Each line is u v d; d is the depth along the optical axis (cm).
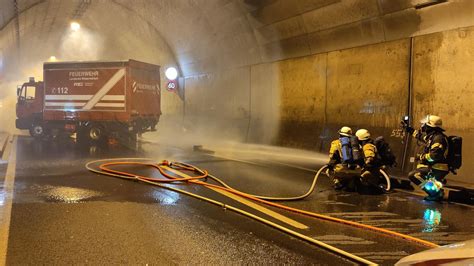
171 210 620
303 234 512
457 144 711
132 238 486
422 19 933
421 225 562
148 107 1777
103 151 1456
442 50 905
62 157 1262
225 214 604
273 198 700
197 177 898
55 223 543
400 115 1009
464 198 704
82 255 428
